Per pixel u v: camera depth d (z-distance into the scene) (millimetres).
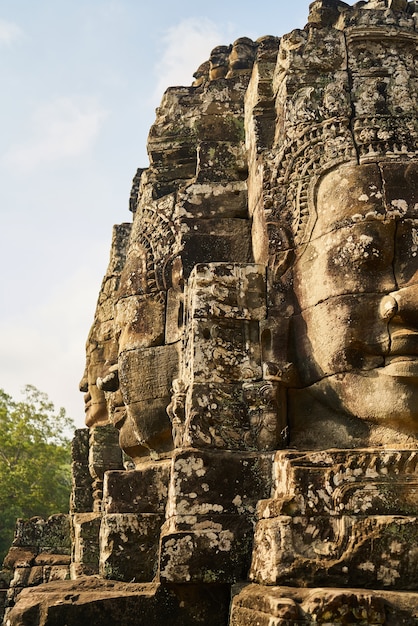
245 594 4527
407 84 5922
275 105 6523
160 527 6117
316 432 5449
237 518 5105
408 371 5051
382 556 4469
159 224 7020
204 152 6969
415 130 5699
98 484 9781
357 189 5461
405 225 5363
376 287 5297
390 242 5348
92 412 9852
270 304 5730
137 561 6066
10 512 26203
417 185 5461
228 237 6539
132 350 6777
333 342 5297
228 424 5445
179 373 6469
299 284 5676
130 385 6723
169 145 7441
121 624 5004
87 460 10758
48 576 10039
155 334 6723
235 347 5648
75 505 10500
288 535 4582
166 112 7598
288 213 5887
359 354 5246
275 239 5840
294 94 6059
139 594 5082
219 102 7297
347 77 6004
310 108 5930
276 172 6004
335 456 4816
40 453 26875
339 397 5289
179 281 6590
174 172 7445
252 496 5180
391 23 6145
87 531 9125
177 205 6727
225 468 5219
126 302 7027
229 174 6902
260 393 5473
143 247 7105
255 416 5449
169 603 5047
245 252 6488
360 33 6129
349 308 5266
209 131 7215
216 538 5051
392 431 5172
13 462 26719
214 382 5523
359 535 4516
